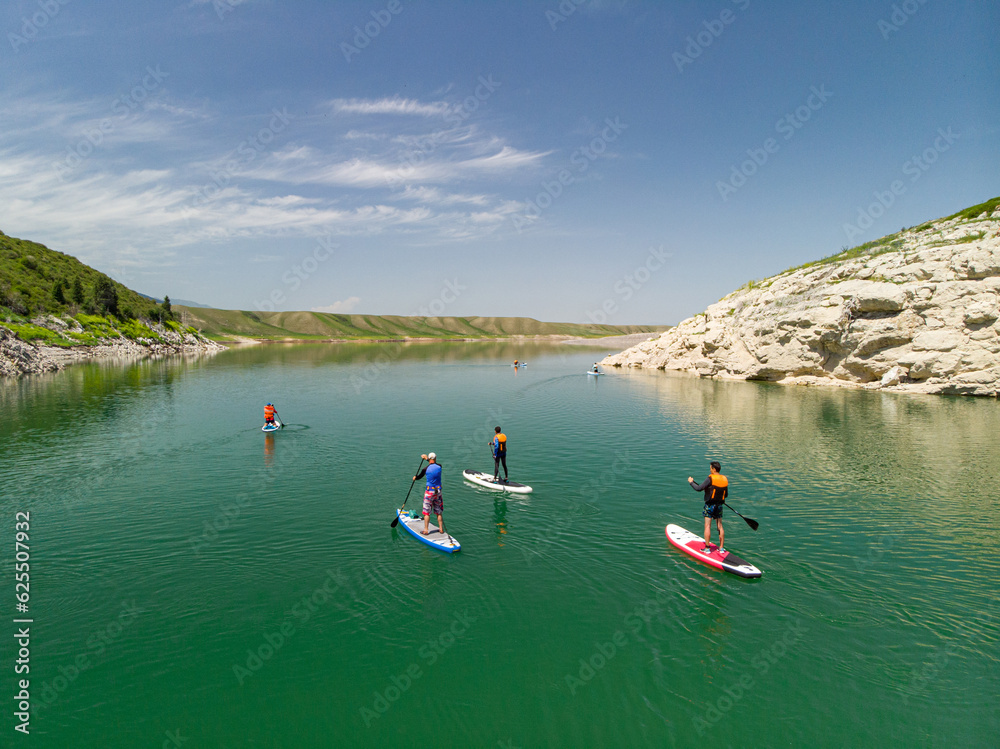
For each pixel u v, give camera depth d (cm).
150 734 960
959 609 1347
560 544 1755
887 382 5184
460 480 2466
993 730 960
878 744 932
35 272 12575
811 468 2600
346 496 2225
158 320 15112
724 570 1559
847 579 1505
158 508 2080
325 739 951
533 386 6272
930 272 5062
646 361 8956
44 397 5100
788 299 6197
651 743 943
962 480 2377
